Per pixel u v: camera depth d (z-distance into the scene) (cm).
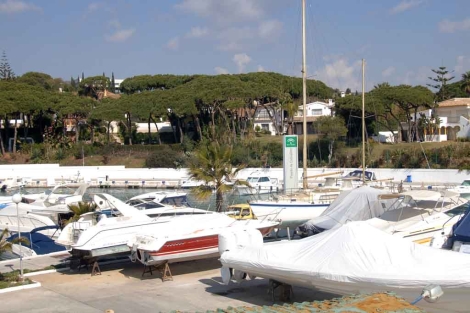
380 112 6191
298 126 8369
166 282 1409
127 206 1847
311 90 8856
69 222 2019
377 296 802
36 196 3111
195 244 1436
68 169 6412
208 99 6775
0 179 6156
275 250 1220
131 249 1471
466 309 975
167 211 2052
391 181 3669
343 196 1995
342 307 739
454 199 1708
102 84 10650
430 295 845
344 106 6372
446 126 6588
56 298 1283
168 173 6166
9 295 1315
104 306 1212
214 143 2628
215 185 2588
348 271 1053
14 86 7656
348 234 1153
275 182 4816
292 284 1173
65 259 1705
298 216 2631
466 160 4841
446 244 1377
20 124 8394
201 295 1283
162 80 9050
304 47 3291
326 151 6066
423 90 6384
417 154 5153
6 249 1467
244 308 771
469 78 7475
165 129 8950
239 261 1212
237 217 2416
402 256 1084
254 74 8219
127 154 6981
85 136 8344
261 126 8750
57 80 13500
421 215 1602
